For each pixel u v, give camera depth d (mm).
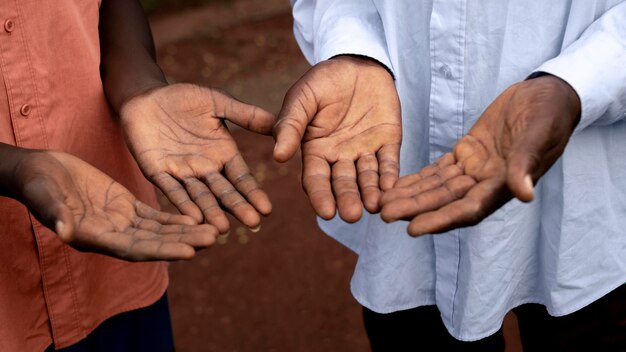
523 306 2008
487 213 1355
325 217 1506
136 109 1710
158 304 2025
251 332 3084
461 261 1812
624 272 1760
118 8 1934
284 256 3479
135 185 1926
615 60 1489
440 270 1884
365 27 1814
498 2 1608
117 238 1375
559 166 1651
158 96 1719
